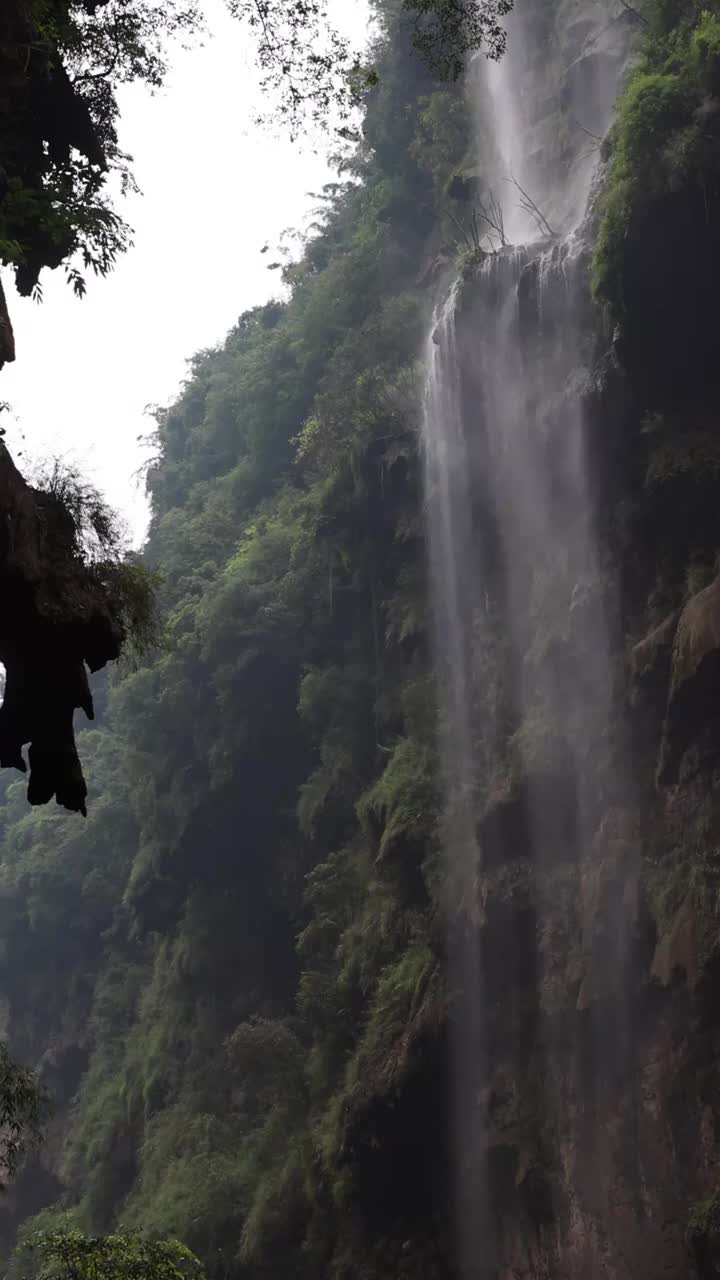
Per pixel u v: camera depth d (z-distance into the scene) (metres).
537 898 34.66
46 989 76.56
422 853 39.06
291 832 52.75
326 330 60.47
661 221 31.16
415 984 37.16
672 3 34.66
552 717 35.75
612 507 34.81
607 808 33.09
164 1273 20.91
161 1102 56.69
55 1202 65.44
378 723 45.62
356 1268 36.66
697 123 30.81
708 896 28.89
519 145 47.66
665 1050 29.91
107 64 15.64
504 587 39.75
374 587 46.88
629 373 33.47
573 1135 31.81
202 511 72.88
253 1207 42.06
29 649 12.33
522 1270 32.66
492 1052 34.69
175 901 58.59
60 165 15.63
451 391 41.66
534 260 38.47
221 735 53.56
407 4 18.80
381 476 45.72
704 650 29.52
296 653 52.84
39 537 12.18
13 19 13.81
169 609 61.47
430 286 50.28
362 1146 36.38
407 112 54.84
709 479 31.88
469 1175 34.53
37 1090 18.12
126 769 63.78
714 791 29.89
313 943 44.44
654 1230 29.09
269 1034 46.81
